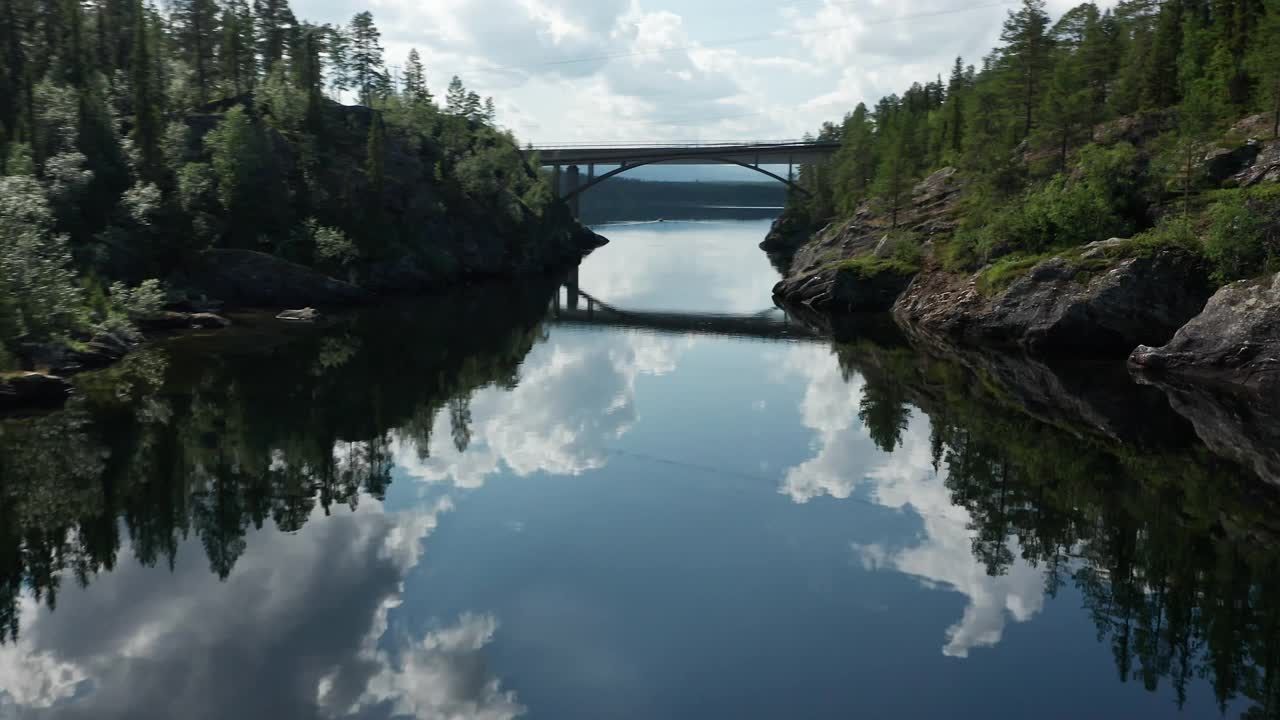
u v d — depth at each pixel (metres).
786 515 26.66
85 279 60.25
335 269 93.06
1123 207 67.56
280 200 91.88
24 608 20.25
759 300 99.69
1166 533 24.67
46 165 76.94
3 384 42.12
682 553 23.38
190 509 27.59
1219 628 18.61
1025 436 36.38
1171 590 20.67
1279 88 68.81
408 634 18.64
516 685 16.33
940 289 75.81
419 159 130.25
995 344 62.59
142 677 16.86
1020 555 23.06
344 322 74.88
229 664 17.34
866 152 141.38
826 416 41.03
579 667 16.97
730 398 45.84
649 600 20.30
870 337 68.88
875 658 17.38
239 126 91.81
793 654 17.56
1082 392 45.16
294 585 21.42
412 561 22.88
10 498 28.73
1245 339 46.34
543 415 41.56
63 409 41.28
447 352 61.53
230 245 88.44
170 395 44.53
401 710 15.52
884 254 90.62
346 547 24.00
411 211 114.19
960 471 31.38
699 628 18.80
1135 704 15.52
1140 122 83.00
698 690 16.08
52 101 91.56
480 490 29.38
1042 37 98.94
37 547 24.36
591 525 25.73
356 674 16.78
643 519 26.27
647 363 58.16
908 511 26.92
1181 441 35.06
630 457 33.66
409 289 101.81
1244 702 15.51
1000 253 71.56
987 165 90.81
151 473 31.56
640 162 180.38
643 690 16.09
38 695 16.09
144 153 89.06
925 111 158.12
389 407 43.19
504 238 132.88
